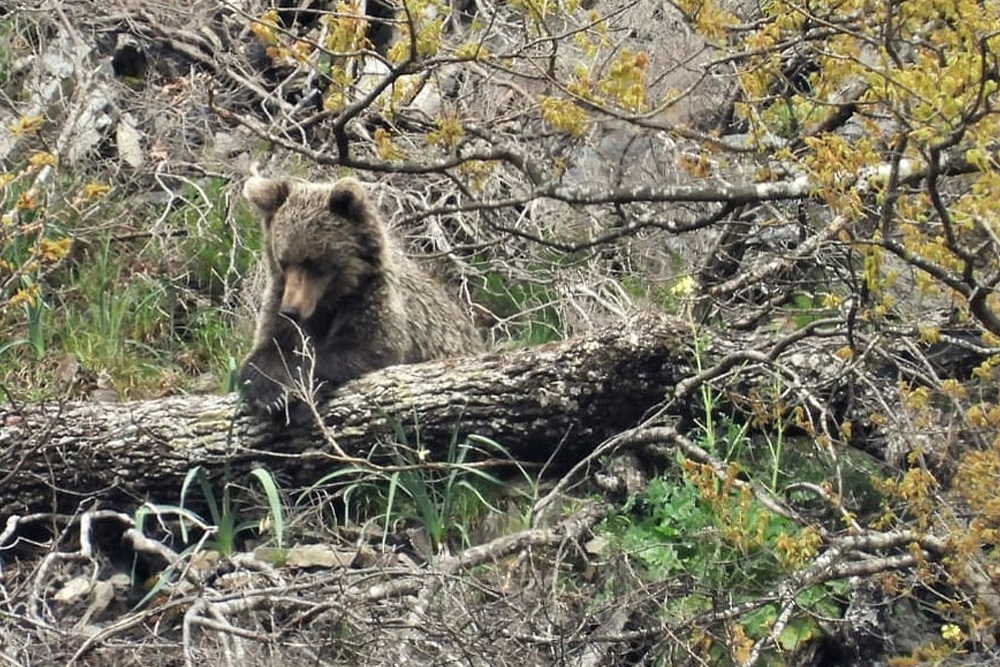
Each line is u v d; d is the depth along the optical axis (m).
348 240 12.43
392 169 10.59
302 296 12.25
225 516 10.87
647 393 11.45
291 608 10.32
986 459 8.84
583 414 11.45
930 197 8.52
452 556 10.60
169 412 11.52
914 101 8.97
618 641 9.73
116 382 13.36
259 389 11.48
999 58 8.38
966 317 9.86
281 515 10.91
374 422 11.38
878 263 8.81
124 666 9.78
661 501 10.94
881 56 8.91
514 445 11.55
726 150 10.66
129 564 11.15
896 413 10.95
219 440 11.39
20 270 11.14
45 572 10.30
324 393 11.61
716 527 10.55
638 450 11.41
